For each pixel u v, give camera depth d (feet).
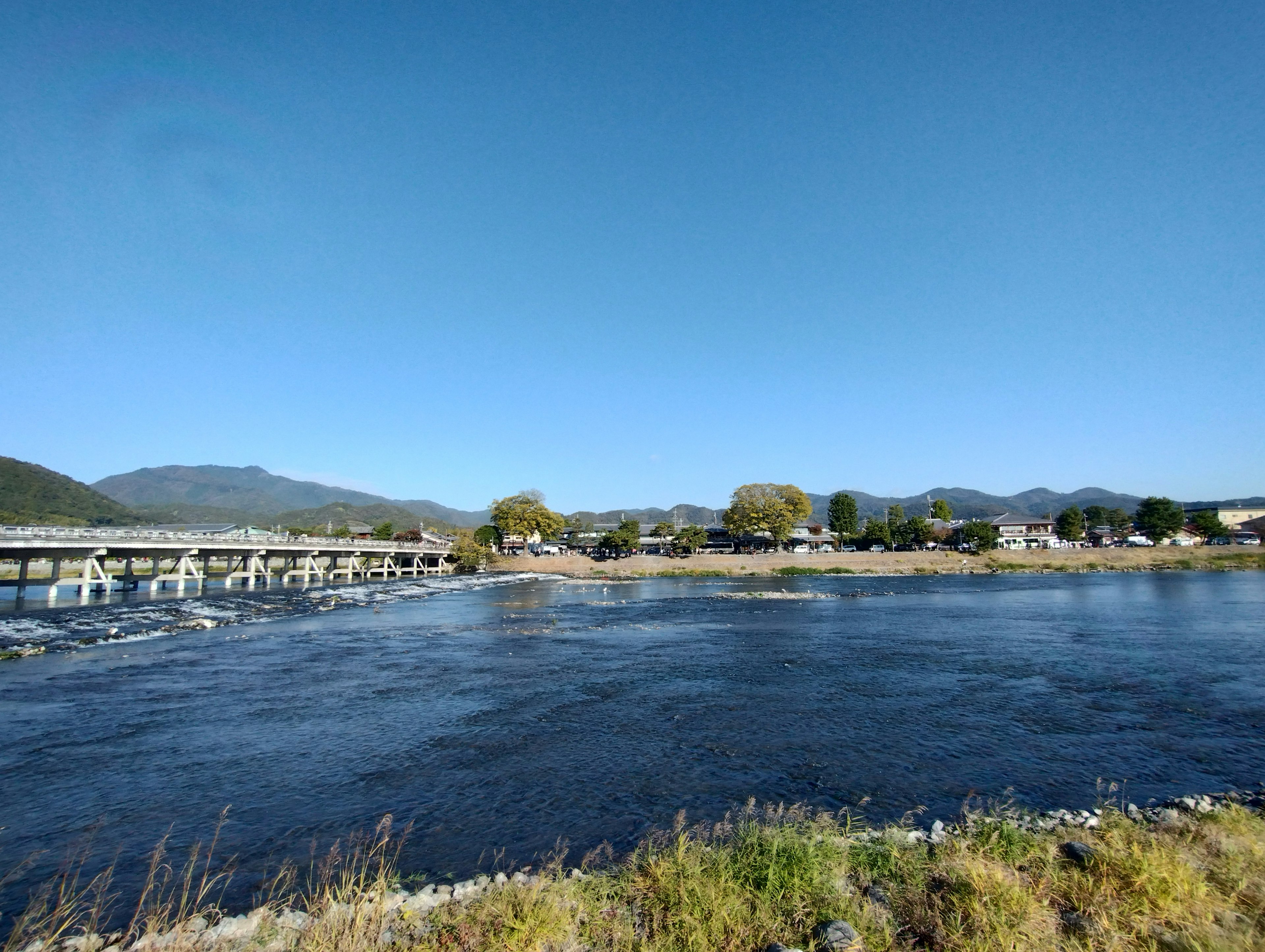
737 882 29.81
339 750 58.29
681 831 39.81
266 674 89.76
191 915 31.53
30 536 160.25
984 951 23.94
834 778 51.72
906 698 77.66
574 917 27.76
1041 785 50.29
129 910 32.42
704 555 394.73
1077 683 85.15
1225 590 220.23
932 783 50.72
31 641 109.70
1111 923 25.68
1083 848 33.19
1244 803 45.24
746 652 109.40
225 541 225.97
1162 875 28.94
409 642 119.65
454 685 84.38
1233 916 25.79
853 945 24.56
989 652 108.27
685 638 126.52
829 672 92.84
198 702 74.43
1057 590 228.84
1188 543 445.78
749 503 413.80
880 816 44.27
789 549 449.06
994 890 27.71
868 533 426.92
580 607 187.21
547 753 57.88
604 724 66.95
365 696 78.38
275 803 46.57
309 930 27.55
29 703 72.43
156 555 208.54
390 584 282.36
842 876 31.01
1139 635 125.39
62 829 42.16
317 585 268.62
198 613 153.28
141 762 54.54
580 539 493.77
